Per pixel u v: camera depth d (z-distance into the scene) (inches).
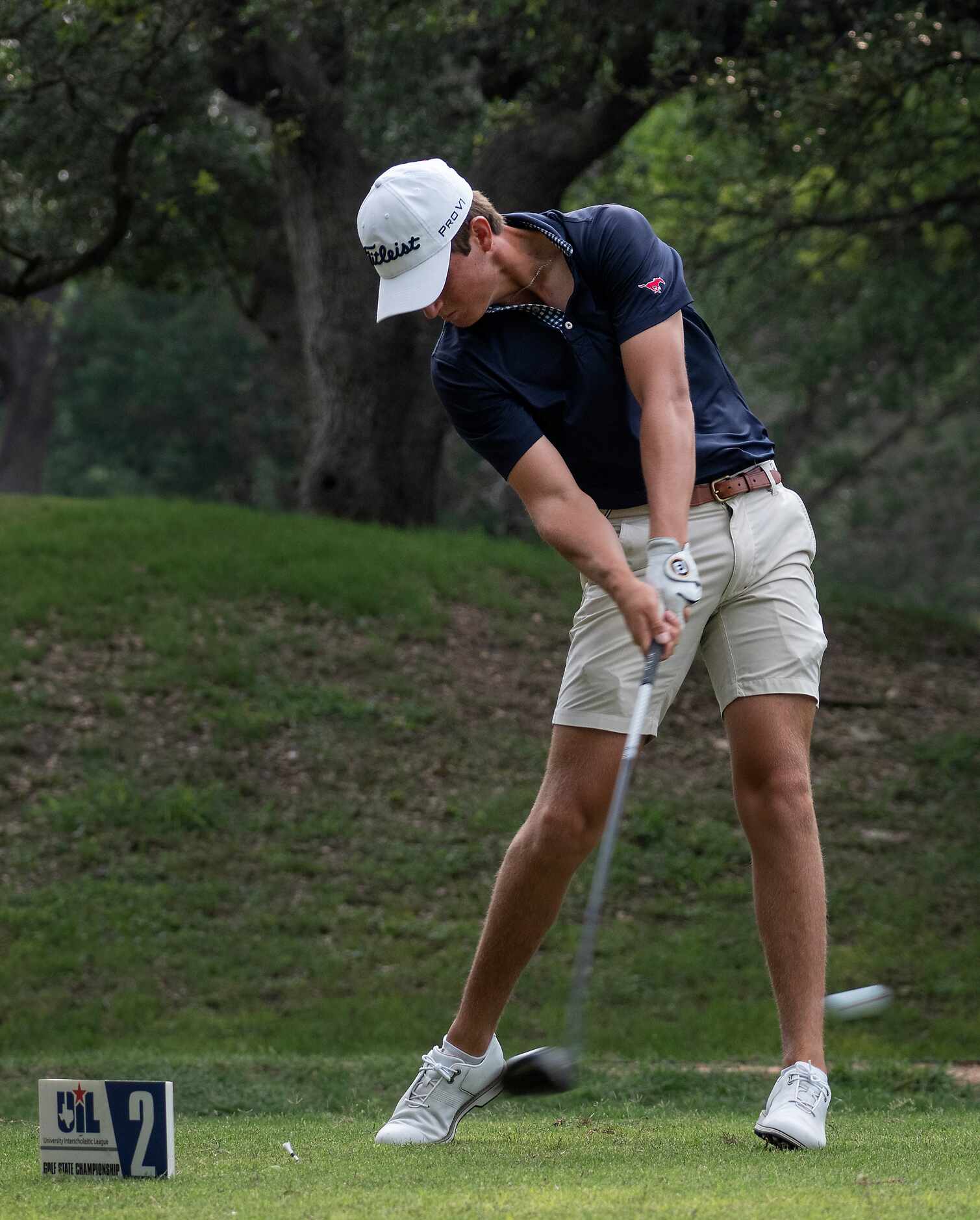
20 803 1135.0
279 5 1387.8
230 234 2016.5
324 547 1584.6
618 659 339.6
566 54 1438.2
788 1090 320.5
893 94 1342.3
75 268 1526.8
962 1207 224.4
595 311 338.3
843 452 3016.7
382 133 1774.1
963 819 1251.2
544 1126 398.9
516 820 1180.5
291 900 1056.2
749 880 1128.8
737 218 1824.6
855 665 1605.6
